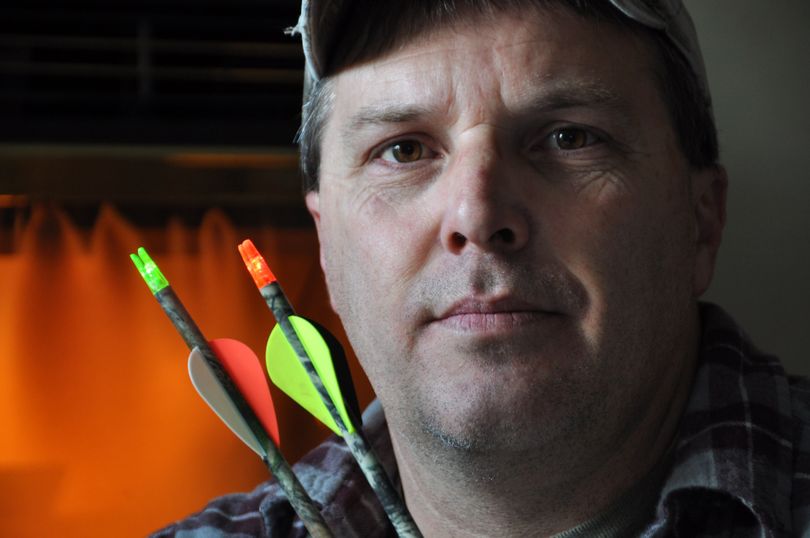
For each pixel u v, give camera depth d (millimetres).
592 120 1249
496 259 1199
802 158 2195
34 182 2391
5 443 2479
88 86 2416
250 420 1117
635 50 1285
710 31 2207
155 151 2395
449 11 1261
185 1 2422
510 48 1241
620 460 1300
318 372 1131
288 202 2439
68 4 2393
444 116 1253
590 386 1224
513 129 1243
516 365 1205
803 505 1258
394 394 1292
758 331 2176
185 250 2439
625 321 1238
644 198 1262
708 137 1403
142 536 2469
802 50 2209
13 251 2418
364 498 1502
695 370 1400
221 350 1133
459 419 1218
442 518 1368
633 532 1321
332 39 1343
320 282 2441
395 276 1259
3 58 2383
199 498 2498
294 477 1119
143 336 2494
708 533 1283
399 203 1272
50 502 2480
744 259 2188
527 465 1247
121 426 2494
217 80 2436
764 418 1306
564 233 1218
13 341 2453
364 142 1302
